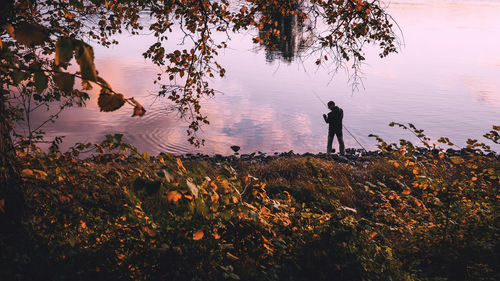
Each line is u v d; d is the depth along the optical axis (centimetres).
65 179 368
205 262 318
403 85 2575
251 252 359
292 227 398
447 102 2138
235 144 1481
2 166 298
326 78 2798
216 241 335
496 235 417
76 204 338
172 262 311
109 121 1596
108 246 337
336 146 1503
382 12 578
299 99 2208
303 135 1616
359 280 341
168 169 276
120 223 355
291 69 3170
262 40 635
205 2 575
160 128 1571
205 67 629
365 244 392
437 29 6328
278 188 827
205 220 335
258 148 1454
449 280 378
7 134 310
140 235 334
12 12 258
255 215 332
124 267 313
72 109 1691
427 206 584
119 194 421
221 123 1723
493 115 1892
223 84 2572
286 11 609
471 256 396
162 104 1862
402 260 419
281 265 352
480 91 2394
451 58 3769
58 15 522
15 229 304
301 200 766
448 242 424
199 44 601
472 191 481
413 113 1930
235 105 2048
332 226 393
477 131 1667
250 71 3075
